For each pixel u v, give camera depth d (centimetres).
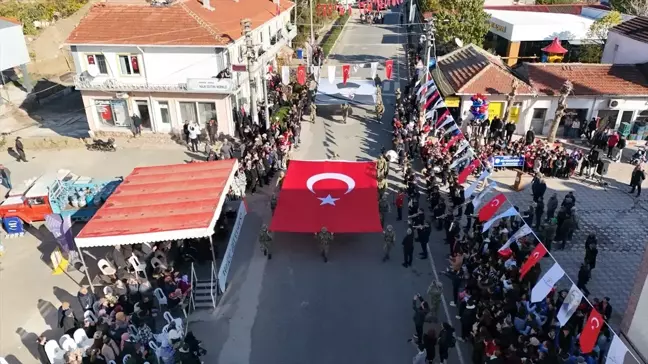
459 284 1808
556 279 1349
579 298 1305
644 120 3306
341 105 3928
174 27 3256
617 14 4309
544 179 2803
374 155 3162
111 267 1989
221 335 1761
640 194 2627
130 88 3253
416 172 2886
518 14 5162
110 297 1761
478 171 2756
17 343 1762
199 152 3269
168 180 2198
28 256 2266
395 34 7031
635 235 2273
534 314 1520
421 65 3959
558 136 3372
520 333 1495
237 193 2541
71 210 2448
